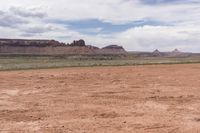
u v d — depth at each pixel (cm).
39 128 850
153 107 1120
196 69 2909
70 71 2783
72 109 1096
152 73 2483
